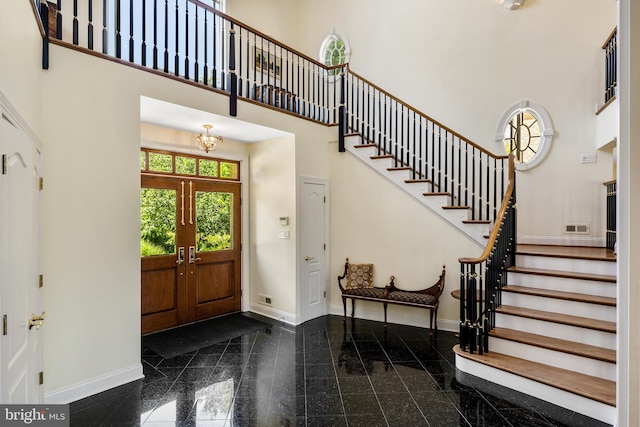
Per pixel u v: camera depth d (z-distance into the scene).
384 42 6.04
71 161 2.71
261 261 5.17
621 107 2.01
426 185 4.53
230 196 5.18
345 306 4.88
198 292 4.81
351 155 5.11
